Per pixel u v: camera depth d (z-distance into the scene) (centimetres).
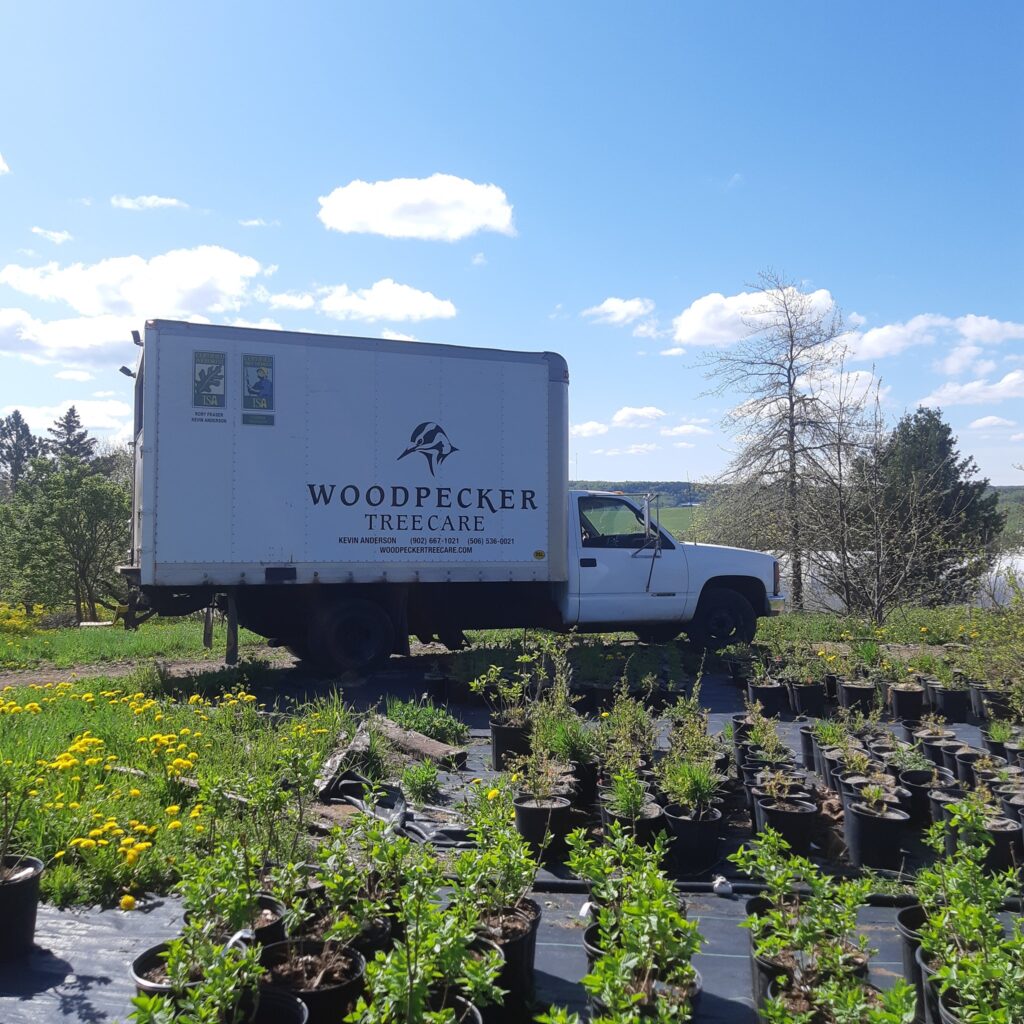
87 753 604
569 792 566
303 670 1191
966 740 872
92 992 354
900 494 1769
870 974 383
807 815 543
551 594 1217
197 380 1009
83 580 2136
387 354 1086
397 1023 271
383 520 1083
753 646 1234
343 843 382
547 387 1162
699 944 305
